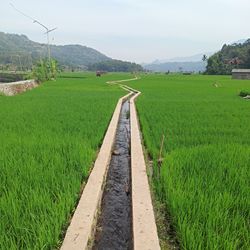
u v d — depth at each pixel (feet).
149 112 49.26
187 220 13.30
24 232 12.07
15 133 29.78
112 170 23.63
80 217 13.97
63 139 27.07
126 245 13.65
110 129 34.22
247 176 18.22
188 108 54.80
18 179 17.26
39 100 67.46
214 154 22.63
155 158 23.59
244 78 240.73
